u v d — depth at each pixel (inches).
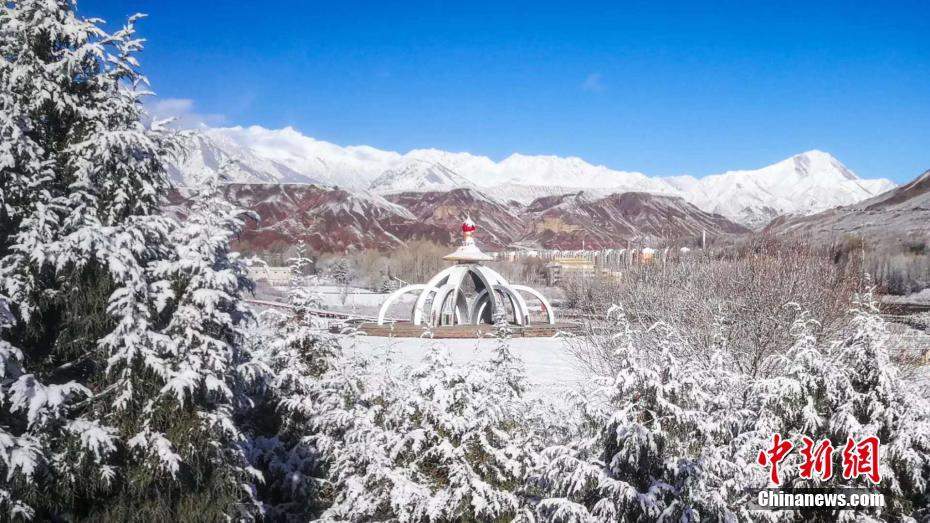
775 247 1168.8
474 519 482.9
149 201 483.2
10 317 383.6
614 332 950.4
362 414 523.2
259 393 580.7
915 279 3506.4
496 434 499.5
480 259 2132.1
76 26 466.0
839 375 466.0
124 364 429.4
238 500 478.9
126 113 478.0
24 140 433.4
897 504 452.4
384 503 502.6
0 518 374.9
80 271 426.0
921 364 863.7
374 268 6378.0
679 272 1190.9
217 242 465.4
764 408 477.7
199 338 439.5
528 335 1921.8
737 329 875.4
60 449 411.8
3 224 433.1
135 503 437.1
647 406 456.1
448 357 530.6
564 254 6486.2
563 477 455.2
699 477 427.2
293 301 650.2
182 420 436.1
